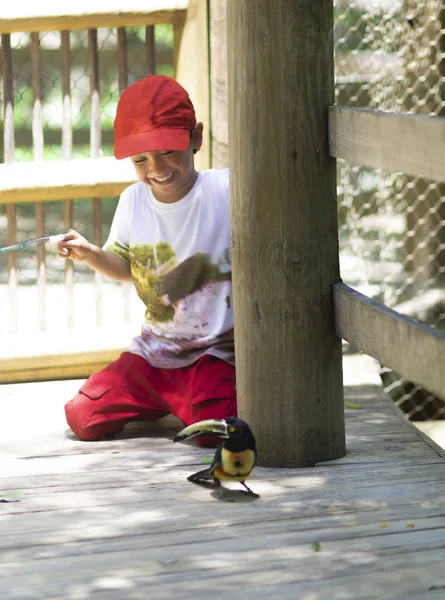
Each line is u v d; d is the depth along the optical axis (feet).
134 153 11.27
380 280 19.79
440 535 9.02
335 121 10.24
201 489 10.35
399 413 13.15
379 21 18.99
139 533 9.20
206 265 12.01
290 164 10.40
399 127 8.96
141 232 12.29
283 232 10.50
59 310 20.38
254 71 10.33
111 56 30.40
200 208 11.94
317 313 10.72
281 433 10.88
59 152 30.60
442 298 18.86
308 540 8.96
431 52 18.24
